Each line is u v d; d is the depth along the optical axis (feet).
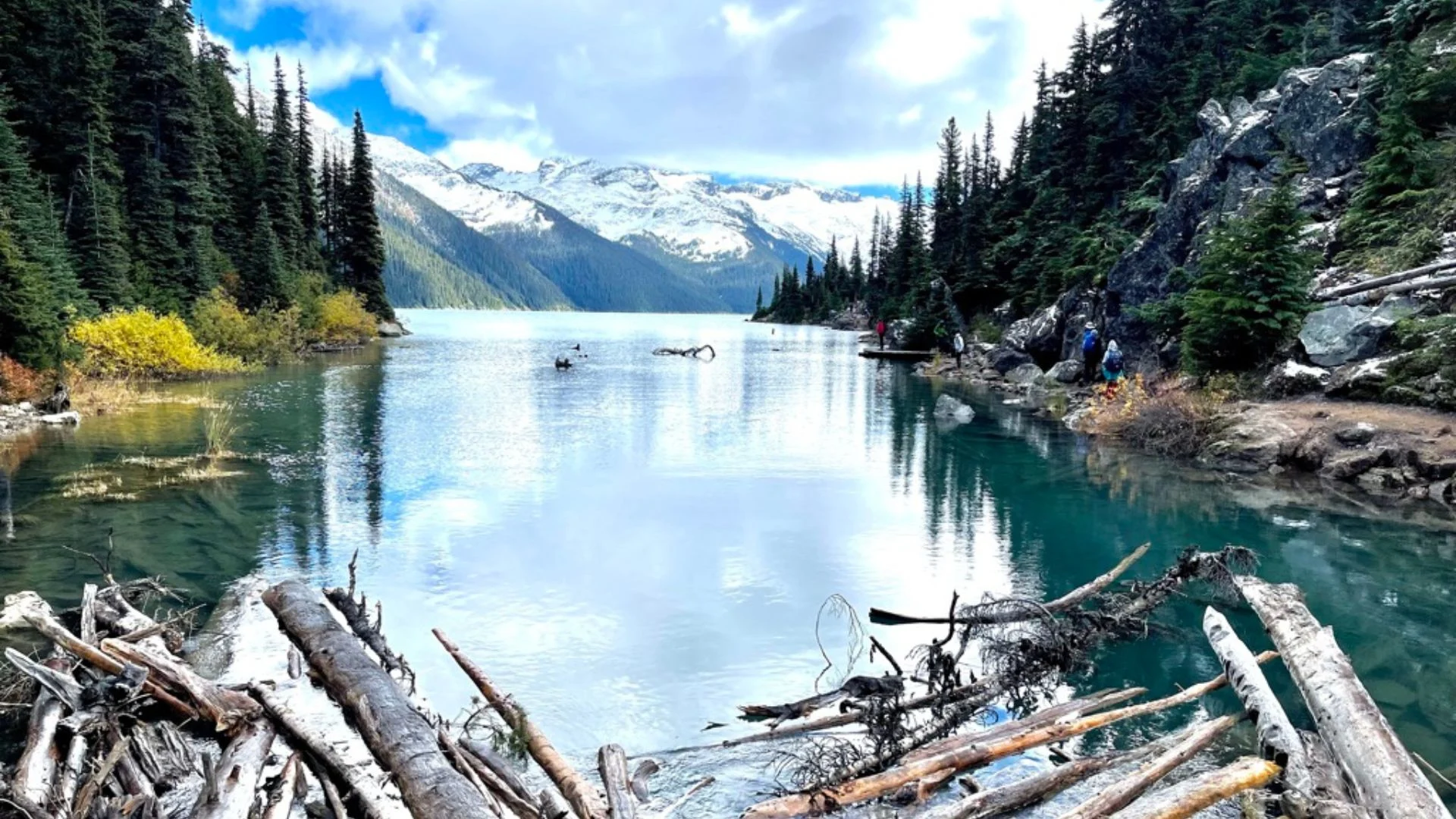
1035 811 15.88
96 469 46.80
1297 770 15.92
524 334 273.75
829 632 26.25
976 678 22.86
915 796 16.55
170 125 140.26
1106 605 27.17
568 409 80.89
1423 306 55.77
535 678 22.62
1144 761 17.72
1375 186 67.87
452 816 13.82
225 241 156.15
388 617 26.61
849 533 37.81
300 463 50.42
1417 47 76.07
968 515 41.42
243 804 14.43
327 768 16.07
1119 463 55.52
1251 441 54.13
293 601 22.88
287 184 181.47
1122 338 87.86
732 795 17.06
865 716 19.56
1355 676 17.88
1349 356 56.90
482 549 34.27
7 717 18.44
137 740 16.78
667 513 41.06
